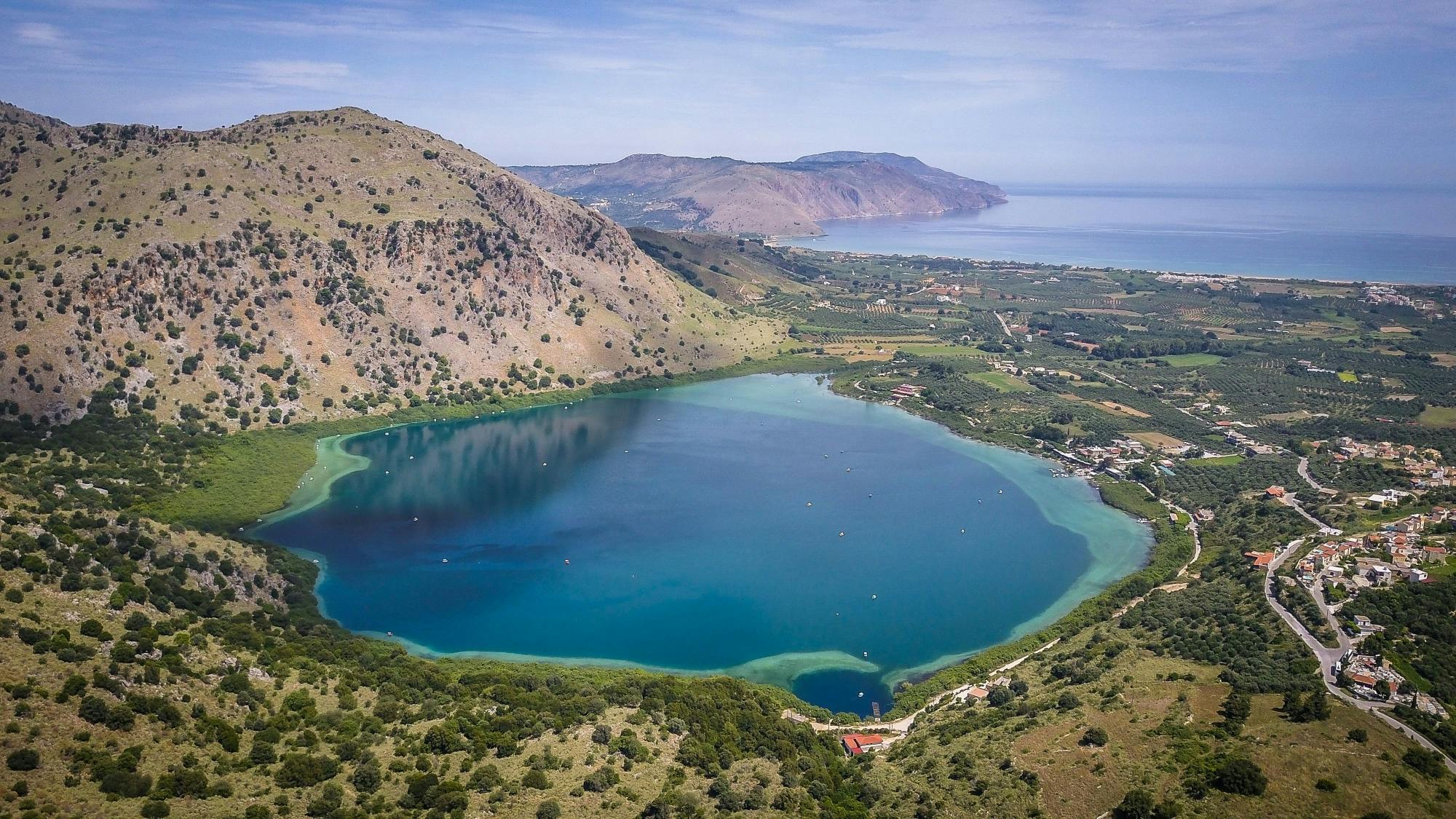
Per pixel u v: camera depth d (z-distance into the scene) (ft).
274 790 430.20
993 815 460.96
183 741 449.48
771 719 566.36
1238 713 526.57
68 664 471.62
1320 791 452.35
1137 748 503.61
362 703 533.55
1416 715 524.11
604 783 456.86
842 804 476.13
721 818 442.09
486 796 442.50
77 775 402.31
